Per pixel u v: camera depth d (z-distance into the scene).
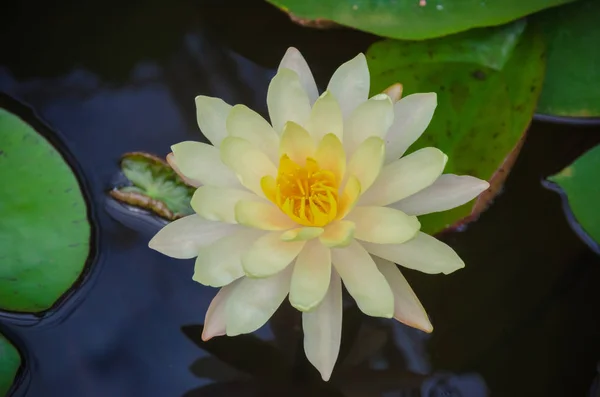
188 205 0.77
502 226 0.77
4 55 0.80
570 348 0.75
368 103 0.72
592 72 0.77
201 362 0.75
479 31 0.78
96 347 0.75
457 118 0.77
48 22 0.81
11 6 0.81
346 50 0.80
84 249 0.75
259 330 0.76
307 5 0.78
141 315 0.76
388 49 0.78
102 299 0.76
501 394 0.75
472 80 0.77
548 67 0.77
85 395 0.75
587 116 0.77
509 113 0.77
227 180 0.73
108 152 0.78
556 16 0.78
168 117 0.79
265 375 0.75
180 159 0.73
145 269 0.76
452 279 0.77
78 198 0.76
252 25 0.80
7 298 0.75
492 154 0.76
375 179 0.72
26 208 0.75
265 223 0.72
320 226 0.73
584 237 0.77
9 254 0.75
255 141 0.73
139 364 0.75
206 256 0.72
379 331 0.76
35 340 0.75
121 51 0.80
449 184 0.73
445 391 0.75
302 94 0.73
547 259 0.77
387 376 0.75
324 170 0.73
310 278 0.72
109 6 0.81
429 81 0.77
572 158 0.77
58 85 0.79
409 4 0.77
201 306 0.76
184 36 0.80
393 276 0.73
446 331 0.76
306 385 0.75
